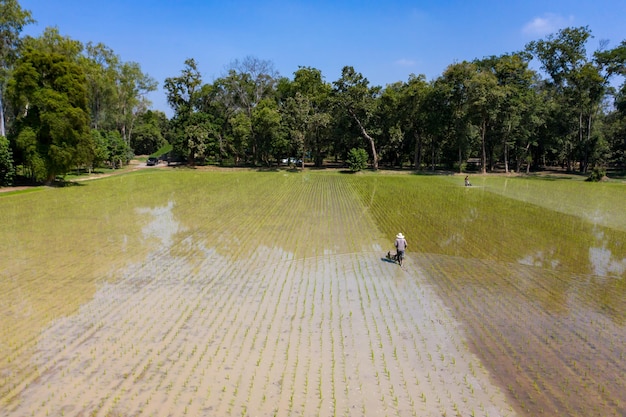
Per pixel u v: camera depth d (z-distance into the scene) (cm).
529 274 1728
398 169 7469
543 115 6738
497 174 6612
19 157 4269
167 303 1409
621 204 3553
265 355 1074
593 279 1672
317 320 1290
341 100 6906
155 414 839
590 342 1155
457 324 1266
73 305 1382
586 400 896
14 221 2675
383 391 927
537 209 3288
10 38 4541
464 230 2530
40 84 4166
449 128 7044
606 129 7475
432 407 873
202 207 3272
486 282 1631
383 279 1666
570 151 6981
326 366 1025
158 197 3794
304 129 7006
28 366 1016
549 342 1156
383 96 6938
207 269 1772
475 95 6006
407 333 1206
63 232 2394
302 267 1814
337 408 864
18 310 1338
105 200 3578
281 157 8419
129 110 8131
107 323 1252
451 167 7969
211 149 7488
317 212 3092
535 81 7312
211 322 1267
